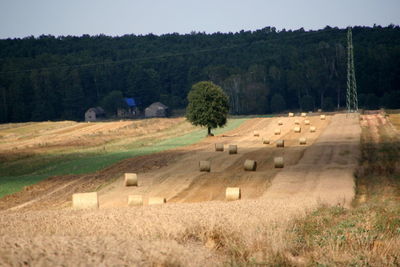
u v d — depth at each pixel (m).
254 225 34.94
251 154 118.06
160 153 125.56
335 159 108.00
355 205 62.00
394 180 82.50
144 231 32.00
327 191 73.69
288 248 28.58
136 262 20.97
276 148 128.50
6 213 53.31
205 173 93.38
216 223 34.34
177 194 76.06
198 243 30.53
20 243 20.38
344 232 34.03
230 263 24.92
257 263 25.78
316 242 31.06
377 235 32.53
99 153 129.62
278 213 43.09
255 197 71.31
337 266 25.89
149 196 74.81
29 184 86.50
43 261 18.25
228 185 81.94
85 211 48.75
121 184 84.62
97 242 22.91
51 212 49.09
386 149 121.19
